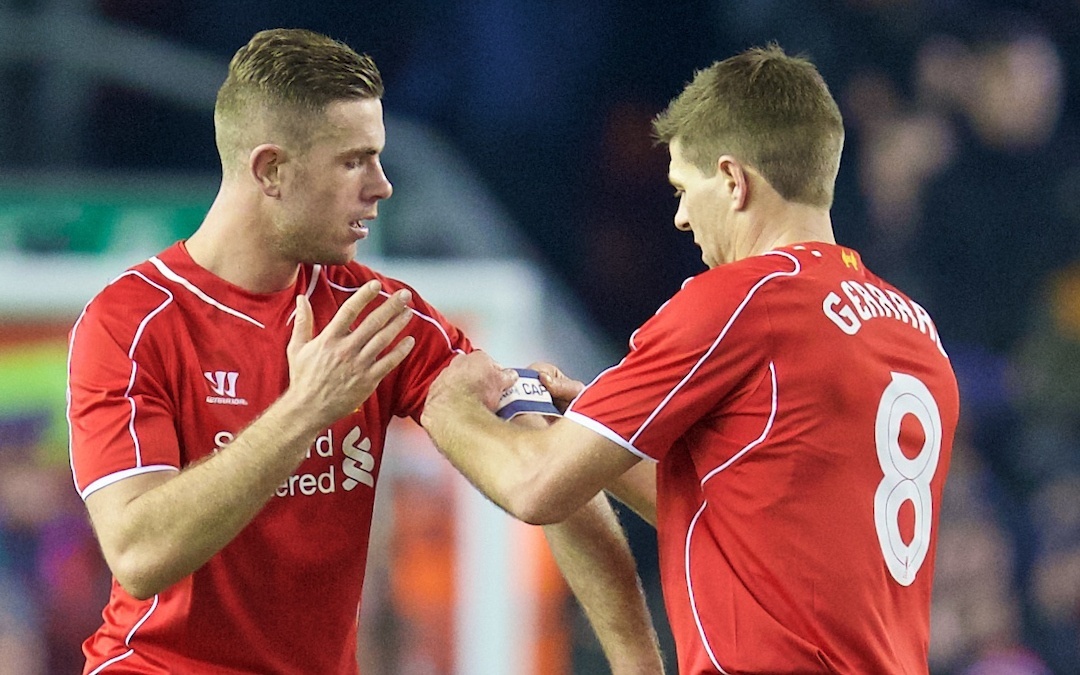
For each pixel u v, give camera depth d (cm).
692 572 1088
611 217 3712
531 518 1077
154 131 3281
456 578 2231
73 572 2111
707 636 1071
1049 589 2817
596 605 1265
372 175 1145
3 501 2075
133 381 1118
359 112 1129
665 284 3681
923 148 3259
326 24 3584
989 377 3141
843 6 3406
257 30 3525
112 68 3098
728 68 1130
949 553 2734
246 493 1055
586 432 1064
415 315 1214
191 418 1145
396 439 2244
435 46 3659
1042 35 3512
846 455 1059
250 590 1155
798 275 1071
